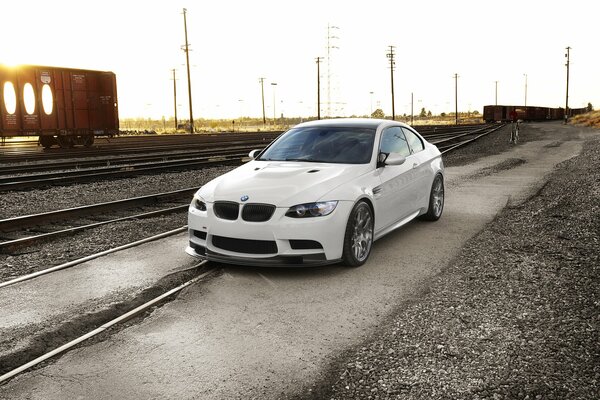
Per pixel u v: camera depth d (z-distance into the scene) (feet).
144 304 15.16
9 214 31.71
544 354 11.68
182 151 84.23
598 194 30.50
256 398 10.26
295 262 17.24
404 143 23.57
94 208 31.68
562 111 402.31
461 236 22.85
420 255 19.98
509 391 10.23
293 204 17.08
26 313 14.87
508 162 54.80
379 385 10.60
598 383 10.44
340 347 12.34
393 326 13.42
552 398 9.96
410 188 22.70
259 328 13.53
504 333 12.80
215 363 11.69
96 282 17.53
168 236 24.27
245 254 17.49
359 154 20.56
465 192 35.04
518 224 24.72
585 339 12.36
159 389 10.64
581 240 21.40
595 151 61.26
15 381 11.07
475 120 474.49
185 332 13.38
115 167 55.67
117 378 11.12
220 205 17.97
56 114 84.79
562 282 16.37
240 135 156.25
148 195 36.86
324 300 15.43
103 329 13.60
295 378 10.96
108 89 92.27
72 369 11.55
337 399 10.16
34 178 47.75
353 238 18.31
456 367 11.21
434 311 14.32
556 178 41.19
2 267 19.95
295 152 21.31
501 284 16.33
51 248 22.91
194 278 17.74
